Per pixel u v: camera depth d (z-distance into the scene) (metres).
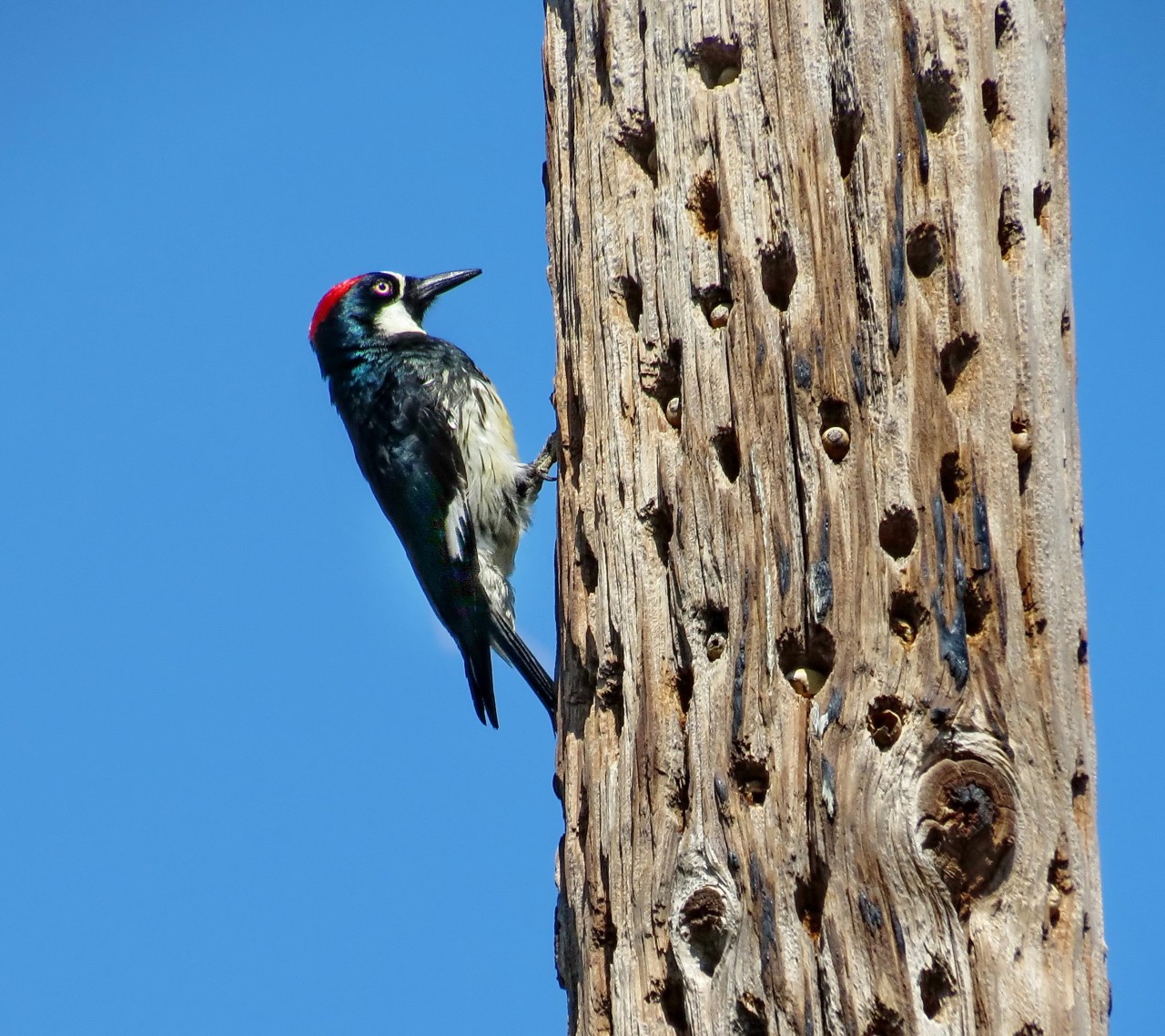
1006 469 7.78
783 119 8.32
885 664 7.46
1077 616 7.84
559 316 9.36
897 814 7.21
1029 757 7.43
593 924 8.02
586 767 8.35
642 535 8.34
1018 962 7.13
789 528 7.77
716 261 8.39
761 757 7.52
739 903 7.37
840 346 7.91
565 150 9.62
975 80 8.29
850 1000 7.02
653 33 8.89
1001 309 8.00
